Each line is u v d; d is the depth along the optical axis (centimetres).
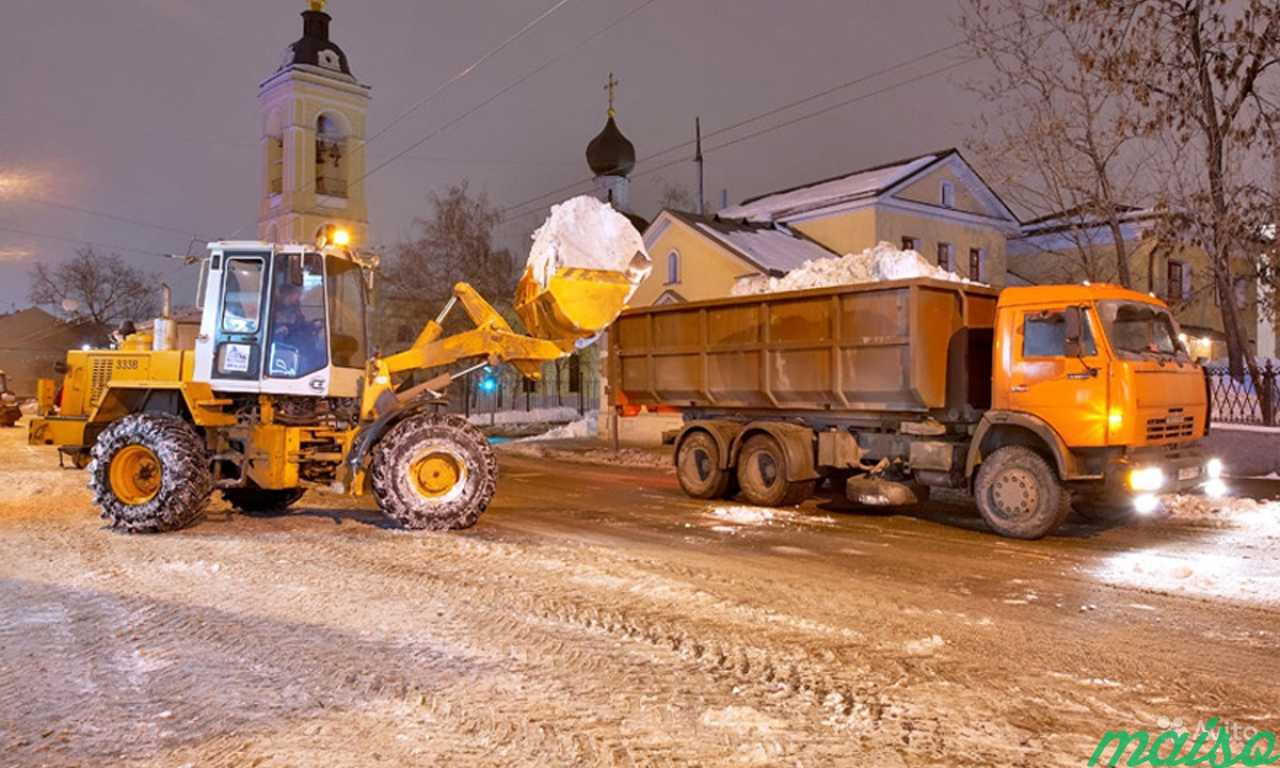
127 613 612
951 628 593
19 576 727
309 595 663
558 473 1683
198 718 425
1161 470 937
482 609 624
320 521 1024
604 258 1018
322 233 1009
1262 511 1081
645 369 1387
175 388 989
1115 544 920
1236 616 632
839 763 380
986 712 441
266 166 3800
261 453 980
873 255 1658
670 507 1190
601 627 581
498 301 3922
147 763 377
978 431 997
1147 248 2494
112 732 408
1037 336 973
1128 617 628
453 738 403
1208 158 1551
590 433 2712
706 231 2578
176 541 887
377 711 434
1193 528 1015
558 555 816
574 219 1021
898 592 695
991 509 973
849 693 465
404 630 572
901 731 416
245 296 994
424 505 949
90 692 460
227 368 980
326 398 1031
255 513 1091
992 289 1098
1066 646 556
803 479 1160
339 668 497
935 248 2850
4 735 405
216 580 713
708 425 1259
